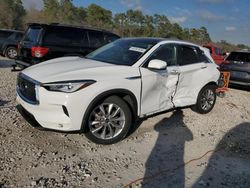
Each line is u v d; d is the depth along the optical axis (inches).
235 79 445.4
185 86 244.1
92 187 146.8
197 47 262.2
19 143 181.0
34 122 181.8
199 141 215.5
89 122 181.6
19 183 143.7
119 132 193.8
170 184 156.2
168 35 2539.4
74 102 171.0
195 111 273.1
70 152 177.5
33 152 172.6
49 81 172.1
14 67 393.1
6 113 225.8
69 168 160.7
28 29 386.9
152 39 236.2
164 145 201.6
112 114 190.1
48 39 367.2
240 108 327.9
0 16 1969.7
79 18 2329.0
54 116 172.6
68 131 176.9
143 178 159.0
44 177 150.4
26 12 2204.7
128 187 149.8
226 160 191.2
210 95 274.5
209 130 239.8
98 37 411.8
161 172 166.7
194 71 249.3
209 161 186.5
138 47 220.5
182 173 168.2
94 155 177.5
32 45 364.5
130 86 193.3
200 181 161.6
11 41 666.8
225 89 366.6
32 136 191.8
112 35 428.5
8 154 167.5
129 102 198.7
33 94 177.5
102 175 157.9
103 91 180.2
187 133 226.8
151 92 209.0
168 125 237.3
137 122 234.4
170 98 230.5
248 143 223.1
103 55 225.6
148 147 195.9
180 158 185.9
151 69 205.8
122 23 2364.7
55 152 175.2
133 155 182.9
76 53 388.5
